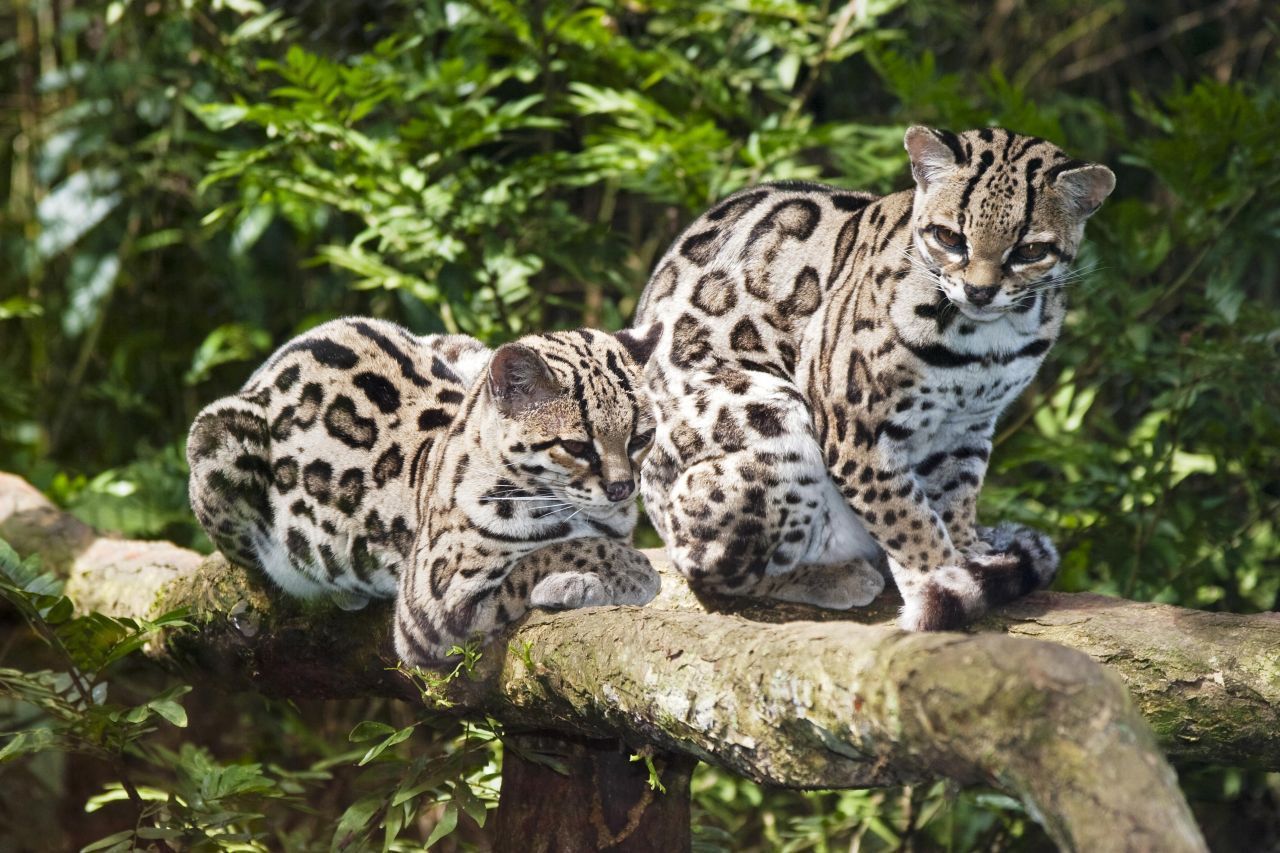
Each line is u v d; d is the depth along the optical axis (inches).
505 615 248.7
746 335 289.1
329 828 354.6
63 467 527.8
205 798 288.5
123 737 282.0
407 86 407.2
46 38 554.6
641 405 265.7
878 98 530.6
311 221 449.4
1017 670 148.3
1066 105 505.7
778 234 294.0
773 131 388.8
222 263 499.5
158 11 481.1
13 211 569.6
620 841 266.2
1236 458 410.6
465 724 278.1
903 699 158.2
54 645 286.2
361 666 287.4
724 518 273.4
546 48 413.1
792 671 177.5
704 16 450.0
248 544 295.0
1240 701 221.8
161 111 495.2
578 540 256.4
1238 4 532.4
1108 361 407.5
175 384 528.7
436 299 397.4
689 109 451.8
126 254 509.0
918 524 275.0
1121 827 136.9
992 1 562.6
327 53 472.1
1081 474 434.9
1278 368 374.0
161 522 434.0
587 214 498.9
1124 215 399.5
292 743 447.5
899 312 271.1
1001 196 266.4
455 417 270.8
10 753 275.4
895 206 284.5
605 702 214.8
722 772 417.7
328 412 284.4
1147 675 227.9
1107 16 550.0
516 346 249.0
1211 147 388.8
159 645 333.4
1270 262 455.8
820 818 403.9
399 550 274.8
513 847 273.0
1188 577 391.5
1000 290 265.1
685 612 219.0
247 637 304.2
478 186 400.2
